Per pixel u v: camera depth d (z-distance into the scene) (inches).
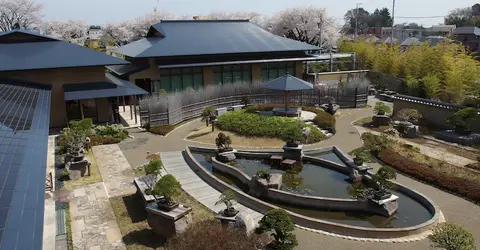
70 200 561.3
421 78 1353.3
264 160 746.2
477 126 897.5
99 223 492.1
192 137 919.7
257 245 380.5
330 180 641.6
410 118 986.1
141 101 1011.3
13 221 237.3
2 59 948.0
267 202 566.3
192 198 570.9
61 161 728.3
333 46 2682.1
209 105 1197.7
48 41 1072.8
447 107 956.6
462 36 2775.6
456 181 608.4
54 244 437.4
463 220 503.2
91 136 887.1
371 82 1646.2
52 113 1013.2
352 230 462.6
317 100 1274.6
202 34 1461.6
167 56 1256.8
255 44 1445.6
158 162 535.8
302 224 488.7
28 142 409.7
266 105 1144.8
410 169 672.4
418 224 492.7
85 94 971.9
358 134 924.6
